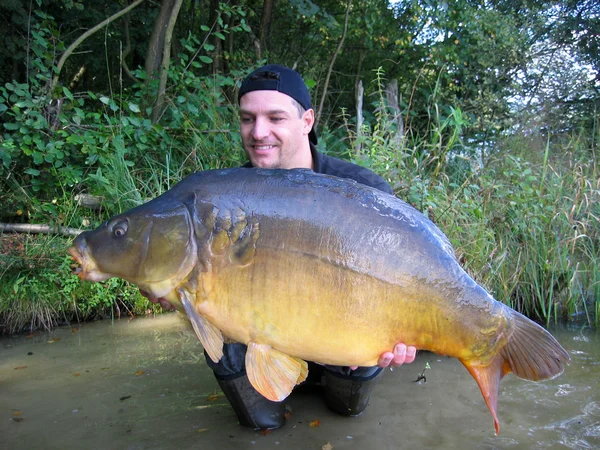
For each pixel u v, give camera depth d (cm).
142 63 471
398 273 86
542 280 234
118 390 155
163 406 144
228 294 87
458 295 88
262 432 129
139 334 212
